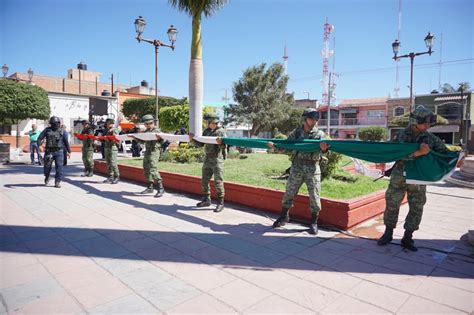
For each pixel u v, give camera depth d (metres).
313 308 2.72
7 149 14.37
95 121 24.86
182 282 3.17
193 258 3.78
